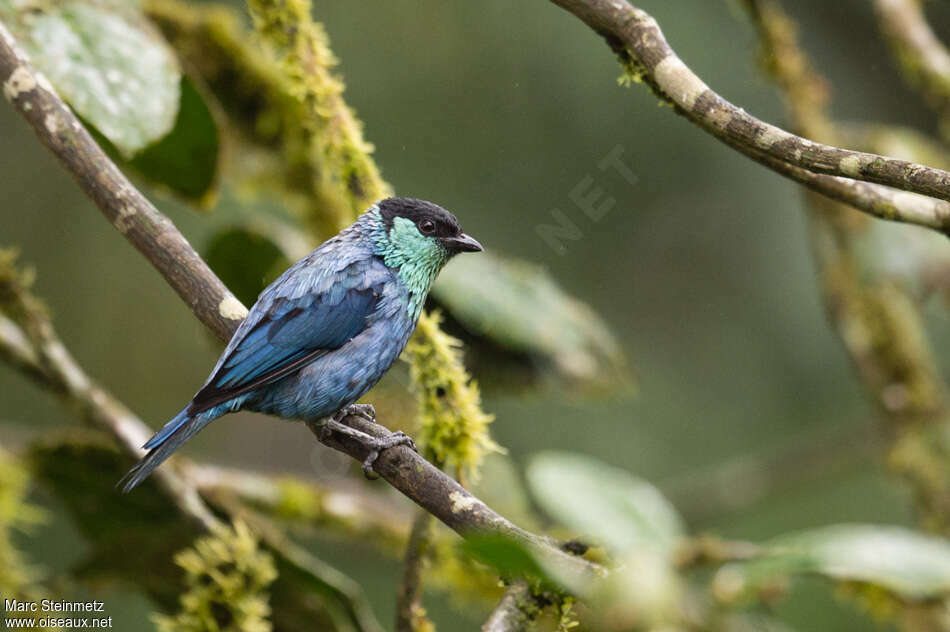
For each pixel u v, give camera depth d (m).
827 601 11.92
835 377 13.37
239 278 9.41
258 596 7.82
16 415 13.29
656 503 6.34
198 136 8.27
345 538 10.23
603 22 6.43
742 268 13.33
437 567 9.84
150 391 13.14
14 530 12.18
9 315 8.16
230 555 7.70
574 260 12.91
